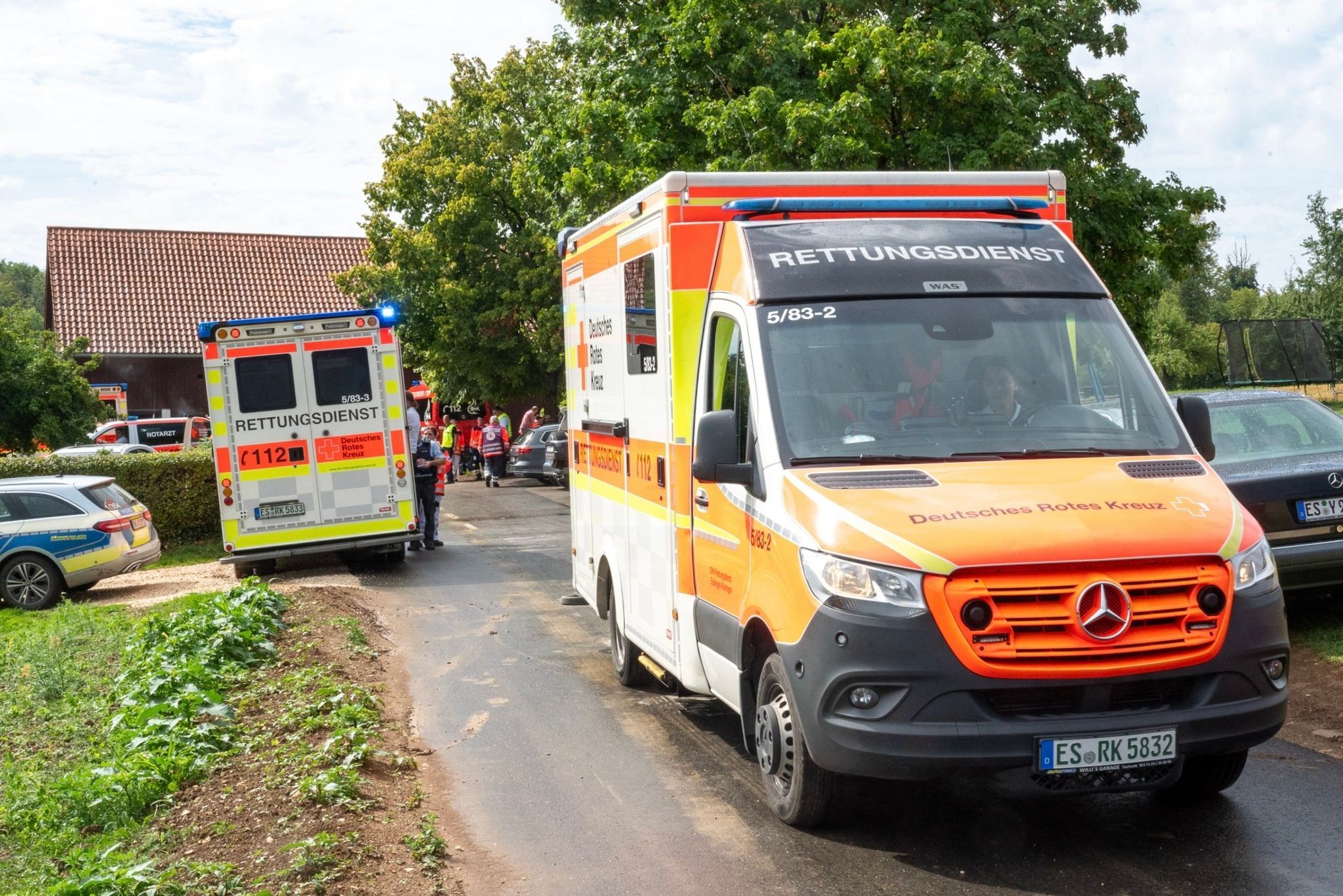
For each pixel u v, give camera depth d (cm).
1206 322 8550
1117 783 497
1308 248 5434
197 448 2309
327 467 1630
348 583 1505
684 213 682
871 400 580
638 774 683
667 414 706
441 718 838
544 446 3347
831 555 511
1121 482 537
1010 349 600
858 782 617
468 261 3784
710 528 648
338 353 1627
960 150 1922
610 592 935
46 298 5188
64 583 1609
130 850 574
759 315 609
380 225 3909
